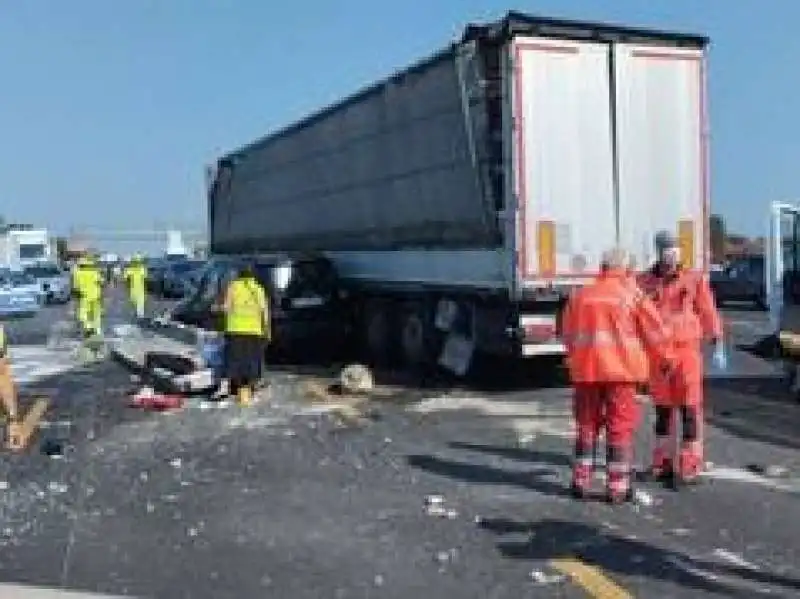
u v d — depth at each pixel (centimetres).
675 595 621
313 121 1992
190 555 712
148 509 833
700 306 888
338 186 1881
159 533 765
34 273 4350
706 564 677
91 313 2445
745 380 1502
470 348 1493
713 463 963
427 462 987
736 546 715
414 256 1612
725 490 865
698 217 1414
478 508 818
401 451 1041
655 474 898
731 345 1953
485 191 1376
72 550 725
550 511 805
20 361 1958
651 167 1389
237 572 675
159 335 1884
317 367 1812
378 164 1697
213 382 1431
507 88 1330
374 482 912
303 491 884
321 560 697
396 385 1527
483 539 736
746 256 3972
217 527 779
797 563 681
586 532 747
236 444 1094
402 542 733
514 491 870
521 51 1322
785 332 1352
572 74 1347
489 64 1361
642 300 816
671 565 675
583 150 1354
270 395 1444
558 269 1341
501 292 1369
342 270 1894
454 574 664
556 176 1341
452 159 1452
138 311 3158
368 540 739
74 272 2458
